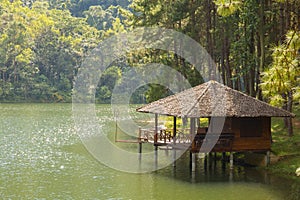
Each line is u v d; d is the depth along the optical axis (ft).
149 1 137.49
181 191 72.64
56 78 316.19
